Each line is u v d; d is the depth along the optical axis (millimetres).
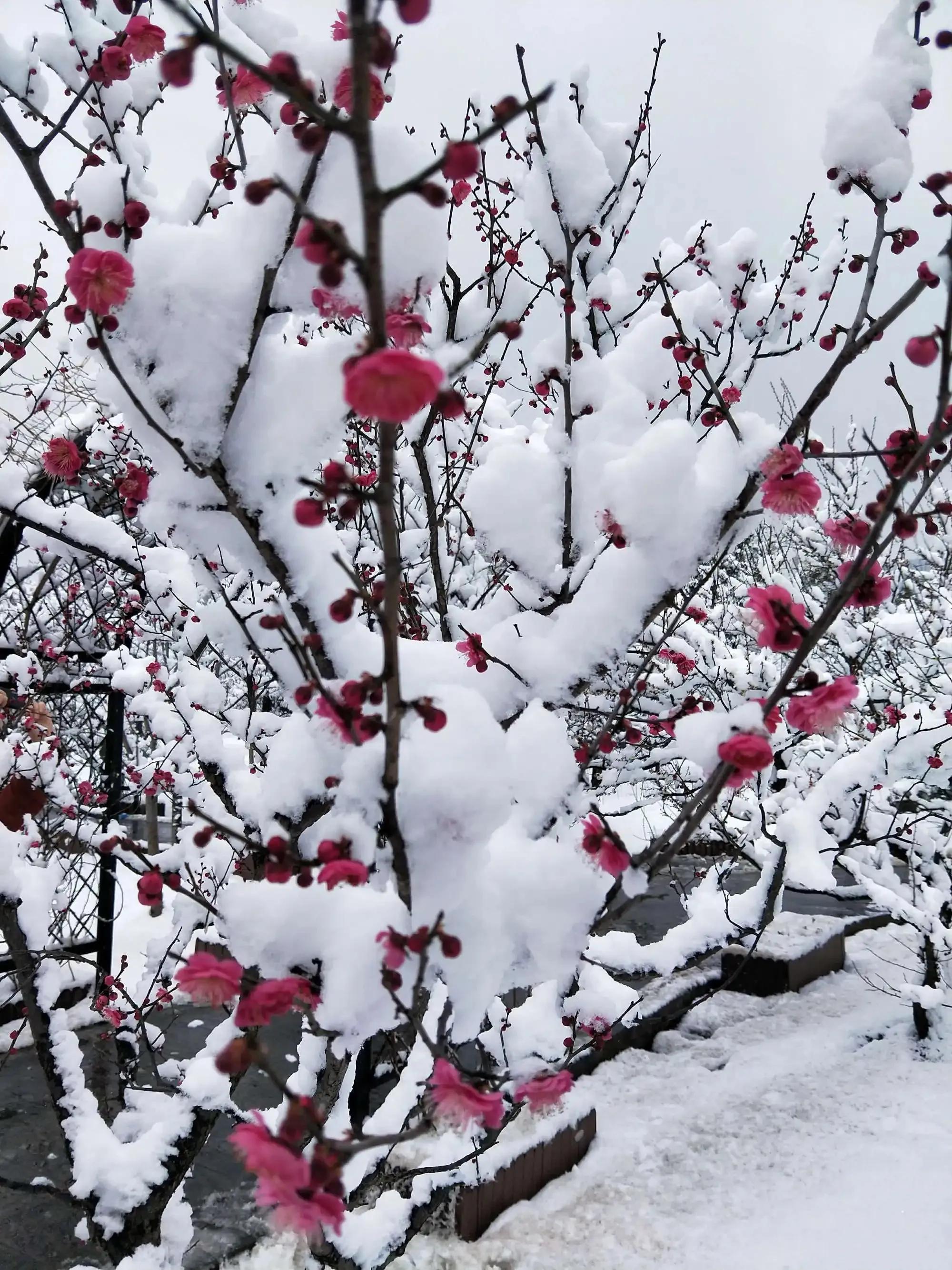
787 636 1424
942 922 6910
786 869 4594
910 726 4977
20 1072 6207
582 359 2879
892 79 1993
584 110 3457
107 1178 2670
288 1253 4461
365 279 1010
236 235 1709
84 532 3752
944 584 9719
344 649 1974
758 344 3766
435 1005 2594
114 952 7934
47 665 6164
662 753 5195
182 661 3900
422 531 4602
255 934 1713
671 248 4004
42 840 4293
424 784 1592
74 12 2156
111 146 2090
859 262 2330
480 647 2217
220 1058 1190
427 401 906
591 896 1923
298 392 1796
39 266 2893
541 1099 1571
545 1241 4590
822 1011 7898
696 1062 6914
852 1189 4945
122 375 1646
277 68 1158
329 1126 2312
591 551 2693
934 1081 6234
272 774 2068
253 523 1844
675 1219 4824
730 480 2197
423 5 960
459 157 977
